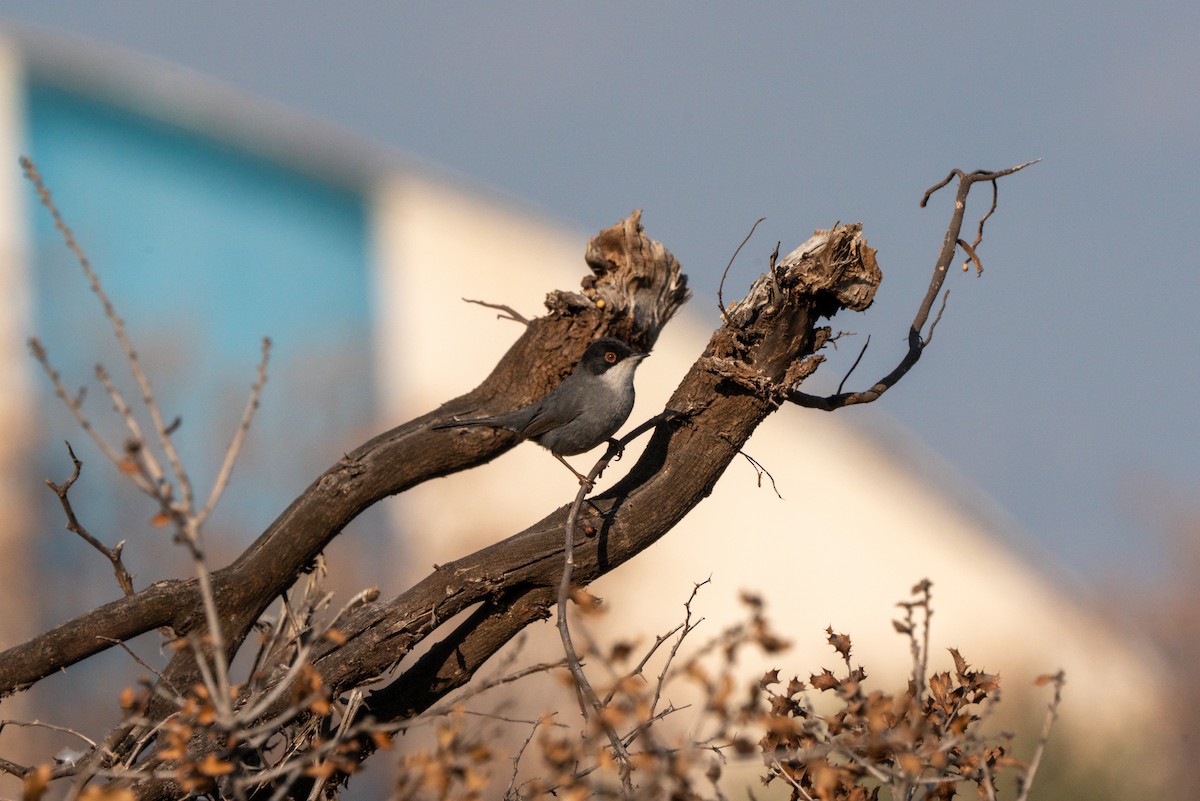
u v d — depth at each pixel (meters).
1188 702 33.34
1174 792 23.61
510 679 6.91
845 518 58.34
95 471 38.94
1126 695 35.69
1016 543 60.53
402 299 59.12
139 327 43.28
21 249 45.38
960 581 56.66
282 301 55.12
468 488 47.03
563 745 5.94
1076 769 23.27
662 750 5.84
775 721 5.78
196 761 7.00
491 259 62.06
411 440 10.69
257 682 9.34
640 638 5.84
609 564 9.45
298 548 10.09
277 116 58.38
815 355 10.00
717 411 9.79
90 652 9.23
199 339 44.09
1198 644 36.34
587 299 11.77
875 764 7.12
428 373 57.97
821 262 9.75
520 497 48.25
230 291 53.62
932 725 7.18
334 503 10.26
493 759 6.21
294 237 56.91
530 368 11.70
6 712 29.48
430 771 5.88
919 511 59.31
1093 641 41.19
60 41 50.97
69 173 50.09
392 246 60.16
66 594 36.72
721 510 56.44
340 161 59.06
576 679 6.84
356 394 49.19
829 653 53.25
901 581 56.84
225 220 54.62
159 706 9.33
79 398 6.39
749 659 41.19
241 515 41.50
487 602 9.47
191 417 42.12
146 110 53.00
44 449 38.19
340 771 8.56
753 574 55.31
